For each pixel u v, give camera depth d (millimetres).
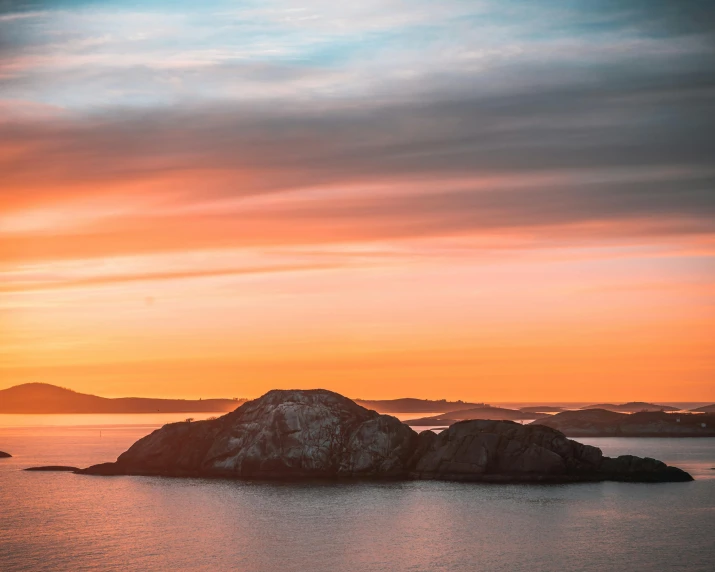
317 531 124812
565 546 113625
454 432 183000
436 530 124438
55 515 141500
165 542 119062
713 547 112750
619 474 172375
